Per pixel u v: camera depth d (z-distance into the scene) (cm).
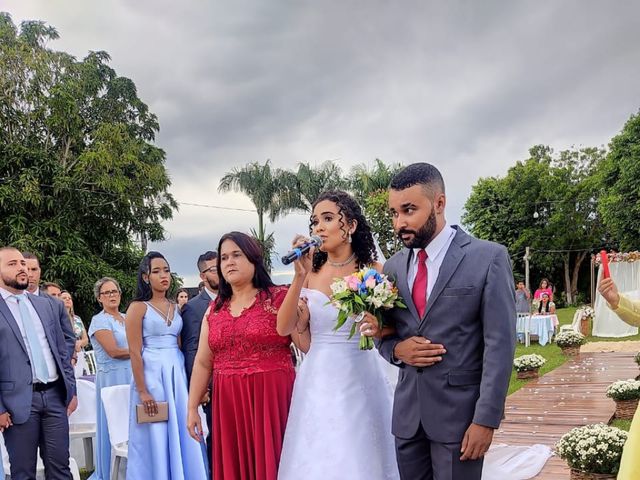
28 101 1385
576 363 991
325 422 268
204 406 414
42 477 470
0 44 1357
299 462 267
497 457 432
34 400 387
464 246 227
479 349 222
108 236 1531
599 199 2806
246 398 288
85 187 1428
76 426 524
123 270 1556
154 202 1598
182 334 438
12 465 382
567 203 3161
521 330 1487
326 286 292
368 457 268
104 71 1638
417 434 231
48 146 1449
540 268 3353
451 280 222
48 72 1438
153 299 420
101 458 474
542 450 446
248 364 290
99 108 1596
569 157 3547
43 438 395
